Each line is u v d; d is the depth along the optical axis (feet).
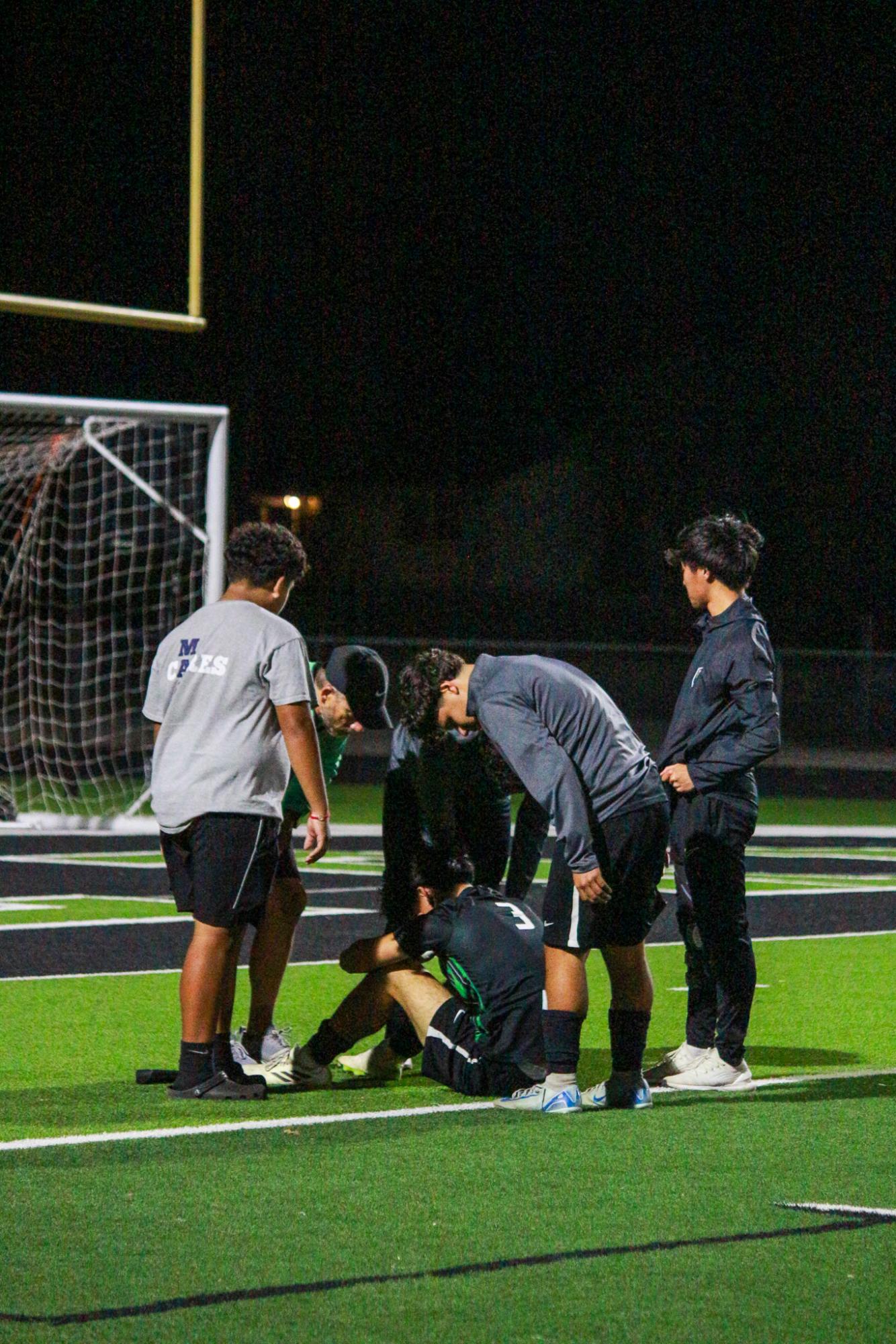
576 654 140.05
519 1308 19.10
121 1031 36.76
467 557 202.08
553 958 28.91
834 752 137.59
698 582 31.04
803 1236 21.88
